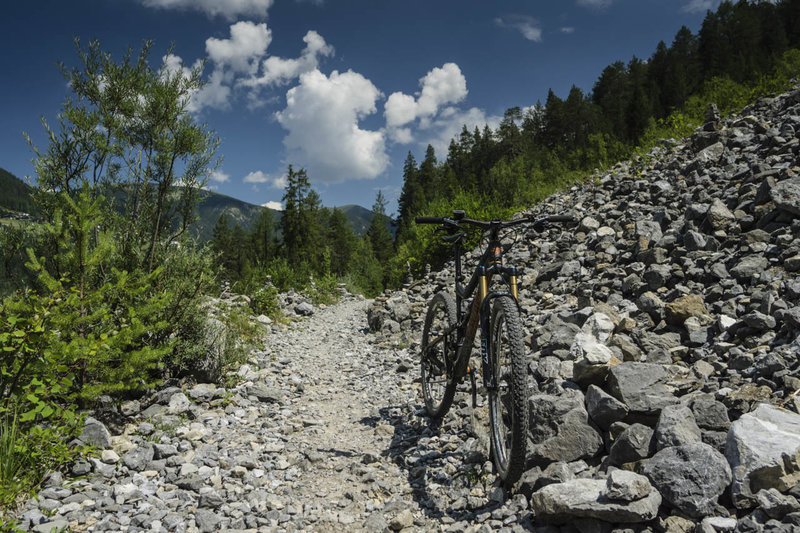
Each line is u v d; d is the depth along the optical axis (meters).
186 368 5.33
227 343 6.02
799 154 6.97
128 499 3.08
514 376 2.77
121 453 3.70
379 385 5.96
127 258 5.11
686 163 10.03
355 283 23.95
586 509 2.36
